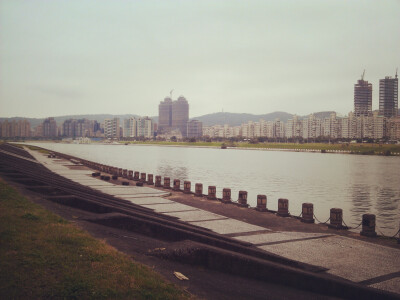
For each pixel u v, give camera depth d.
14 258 8.80
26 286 7.61
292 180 68.62
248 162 119.31
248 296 9.62
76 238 11.09
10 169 30.69
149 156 149.88
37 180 25.55
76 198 18.62
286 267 11.27
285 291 10.48
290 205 41.78
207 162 116.56
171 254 11.31
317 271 12.44
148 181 42.09
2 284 7.53
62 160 75.81
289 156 166.00
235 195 47.53
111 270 9.01
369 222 17.92
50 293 7.46
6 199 15.61
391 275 12.30
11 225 11.45
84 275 8.44
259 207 24.70
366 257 14.30
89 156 144.62
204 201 28.33
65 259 9.23
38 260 8.90
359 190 56.09
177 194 32.34
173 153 181.50
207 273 11.04
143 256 11.27
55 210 16.12
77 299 7.45
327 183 64.69
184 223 18.45
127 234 14.03
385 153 173.50
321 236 17.77
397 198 48.34
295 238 17.16
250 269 11.28
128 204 21.97
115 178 44.69
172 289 8.70
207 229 18.14
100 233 13.43
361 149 194.62
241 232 18.00
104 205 18.22
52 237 10.82
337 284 10.44
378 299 10.06
